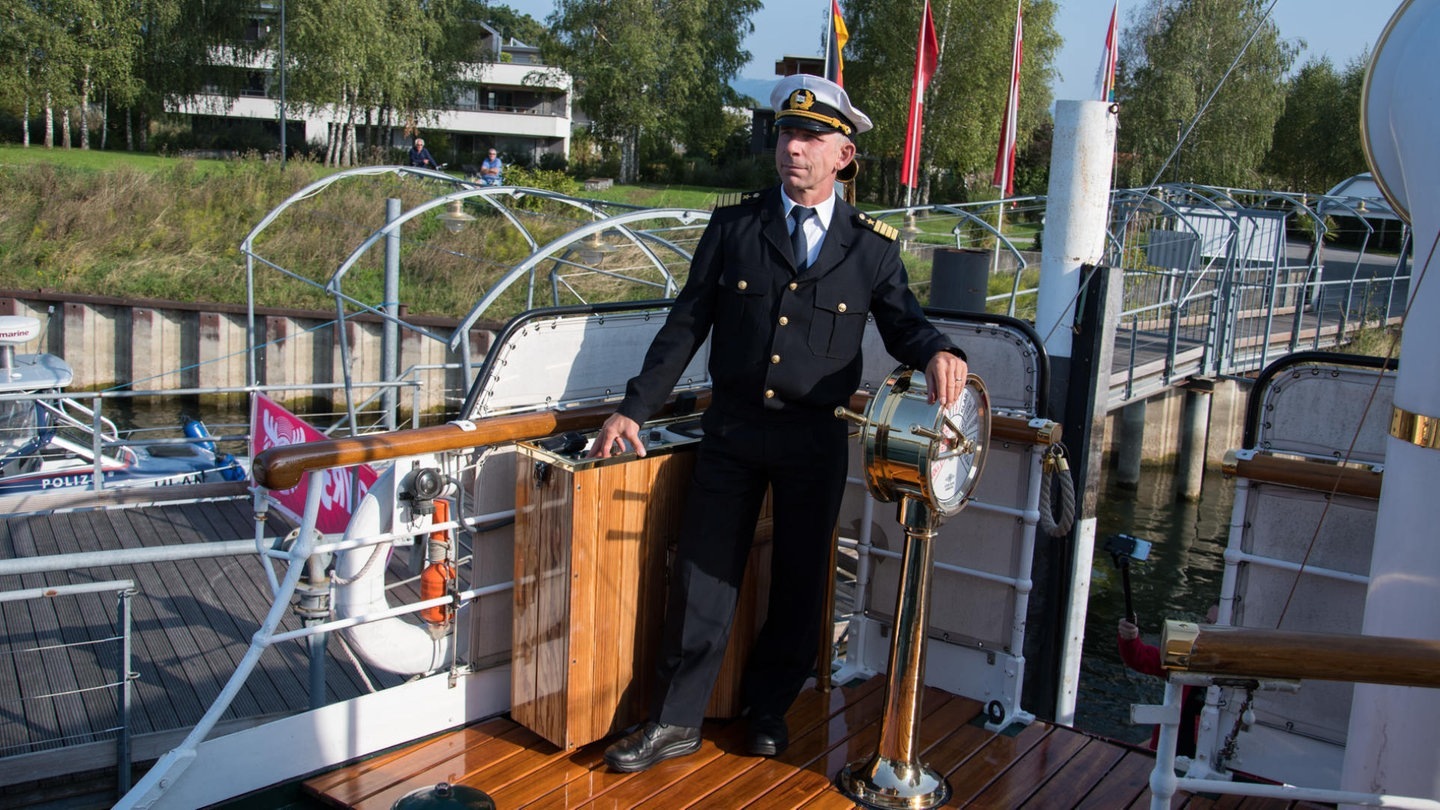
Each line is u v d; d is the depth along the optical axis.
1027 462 3.54
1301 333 20.48
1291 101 52.22
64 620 6.53
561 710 3.05
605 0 49.44
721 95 52.91
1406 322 2.55
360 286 22.59
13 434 10.55
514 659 3.20
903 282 3.08
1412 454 2.48
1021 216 33.47
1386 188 2.78
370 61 42.31
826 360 2.98
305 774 2.95
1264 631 2.06
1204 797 3.24
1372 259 35.47
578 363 3.62
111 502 8.45
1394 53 2.67
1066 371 5.78
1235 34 41.94
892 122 41.97
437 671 3.28
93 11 41.12
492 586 3.25
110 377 22.16
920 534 2.89
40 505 8.25
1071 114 5.78
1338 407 3.48
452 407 21.41
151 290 22.62
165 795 2.71
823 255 2.97
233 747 2.82
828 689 3.64
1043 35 45.41
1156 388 16.27
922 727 3.49
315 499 2.87
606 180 48.00
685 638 3.04
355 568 3.17
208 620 6.66
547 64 52.56
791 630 3.24
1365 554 3.32
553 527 2.99
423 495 3.05
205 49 44.19
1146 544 3.48
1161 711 2.17
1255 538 3.51
